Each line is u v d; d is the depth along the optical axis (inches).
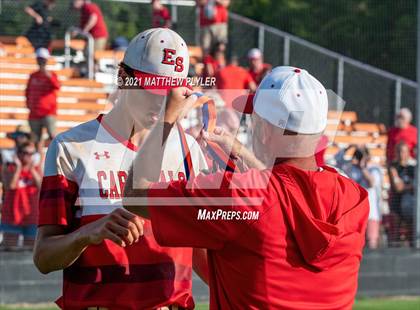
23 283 617.0
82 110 778.8
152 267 216.2
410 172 733.3
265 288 187.6
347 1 854.5
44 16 790.5
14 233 633.0
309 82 195.6
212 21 832.3
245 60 860.6
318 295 190.9
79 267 214.7
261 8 900.6
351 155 797.2
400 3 826.8
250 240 188.2
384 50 835.4
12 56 766.5
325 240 187.5
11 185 633.0
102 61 815.1
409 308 627.8
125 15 836.6
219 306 197.9
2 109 729.6
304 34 875.4
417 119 729.6
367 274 689.6
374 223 711.1
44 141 684.7
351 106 832.3
